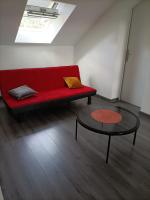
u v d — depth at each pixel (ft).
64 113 10.74
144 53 11.03
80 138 8.13
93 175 5.94
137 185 5.60
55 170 6.10
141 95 11.79
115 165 6.45
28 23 12.87
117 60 12.01
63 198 5.07
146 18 10.52
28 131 8.55
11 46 12.30
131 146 7.64
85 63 14.73
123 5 10.52
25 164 6.34
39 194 5.17
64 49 15.11
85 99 13.38
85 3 10.29
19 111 8.79
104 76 13.10
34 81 11.07
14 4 8.78
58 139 7.98
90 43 13.70
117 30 11.25
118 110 8.16
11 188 5.34
